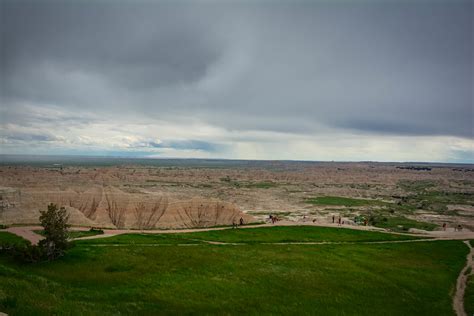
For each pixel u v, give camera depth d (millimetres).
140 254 58719
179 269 51906
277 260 60719
